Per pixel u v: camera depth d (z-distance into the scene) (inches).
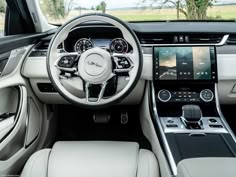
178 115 68.0
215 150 54.3
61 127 99.7
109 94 63.8
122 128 98.4
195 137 58.7
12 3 81.1
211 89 73.1
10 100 68.7
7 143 60.9
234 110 92.2
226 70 73.8
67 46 74.1
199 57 72.2
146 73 72.7
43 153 53.7
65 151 54.1
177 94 72.7
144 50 73.6
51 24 96.2
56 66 61.2
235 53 74.2
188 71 72.1
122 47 66.8
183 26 83.9
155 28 80.7
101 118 93.8
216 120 65.3
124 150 54.7
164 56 72.5
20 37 72.1
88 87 61.2
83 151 54.3
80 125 100.3
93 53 60.1
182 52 72.4
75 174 49.0
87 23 73.4
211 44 74.7
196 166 33.6
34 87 76.7
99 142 58.0
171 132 60.5
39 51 76.0
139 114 90.0
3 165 57.2
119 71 61.3
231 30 78.2
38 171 49.4
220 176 31.2
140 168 50.4
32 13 86.0
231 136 59.4
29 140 72.6
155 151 63.0
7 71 65.8
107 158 52.3
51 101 80.7
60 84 61.6
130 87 61.5
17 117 67.2
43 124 83.6
